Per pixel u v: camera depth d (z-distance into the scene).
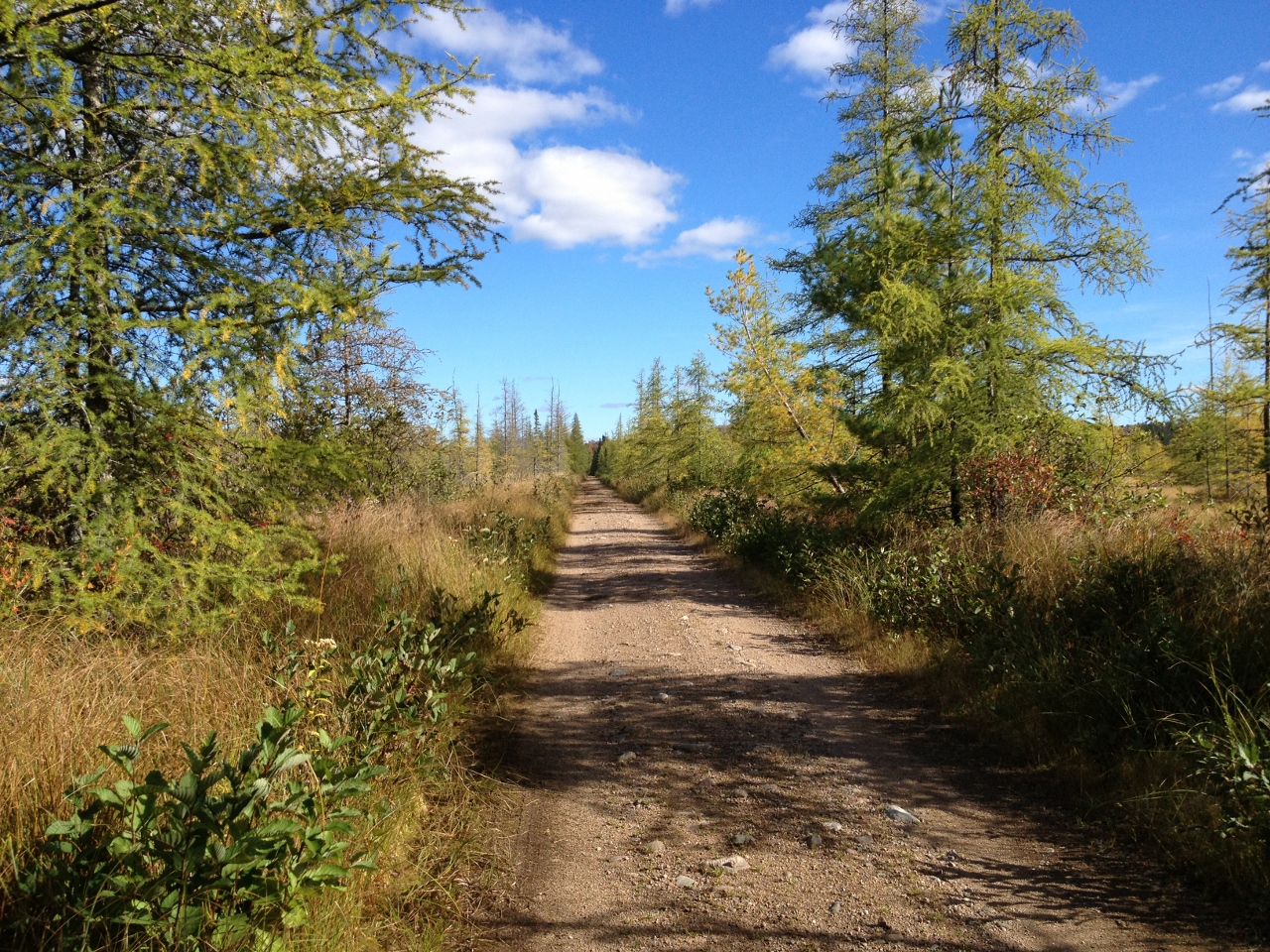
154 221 4.37
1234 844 3.00
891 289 8.54
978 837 3.51
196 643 4.42
